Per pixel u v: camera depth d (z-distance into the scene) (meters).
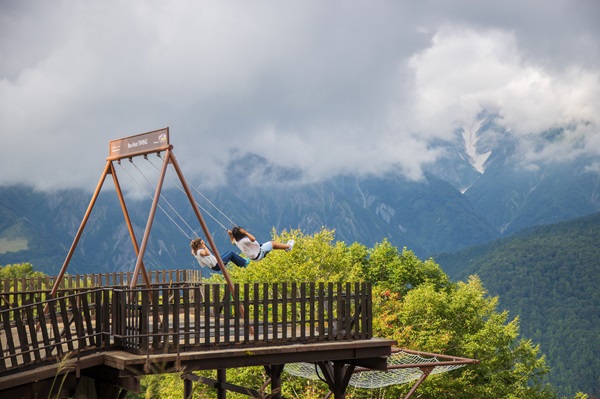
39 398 10.31
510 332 47.19
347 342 12.35
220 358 11.22
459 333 44.31
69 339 10.70
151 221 12.65
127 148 13.88
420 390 36.72
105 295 11.38
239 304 11.56
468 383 43.25
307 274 40.53
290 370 20.09
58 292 16.19
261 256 13.55
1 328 10.35
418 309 42.03
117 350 11.31
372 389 33.78
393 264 60.69
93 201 14.54
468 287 58.22
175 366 10.60
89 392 12.20
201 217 13.27
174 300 10.98
